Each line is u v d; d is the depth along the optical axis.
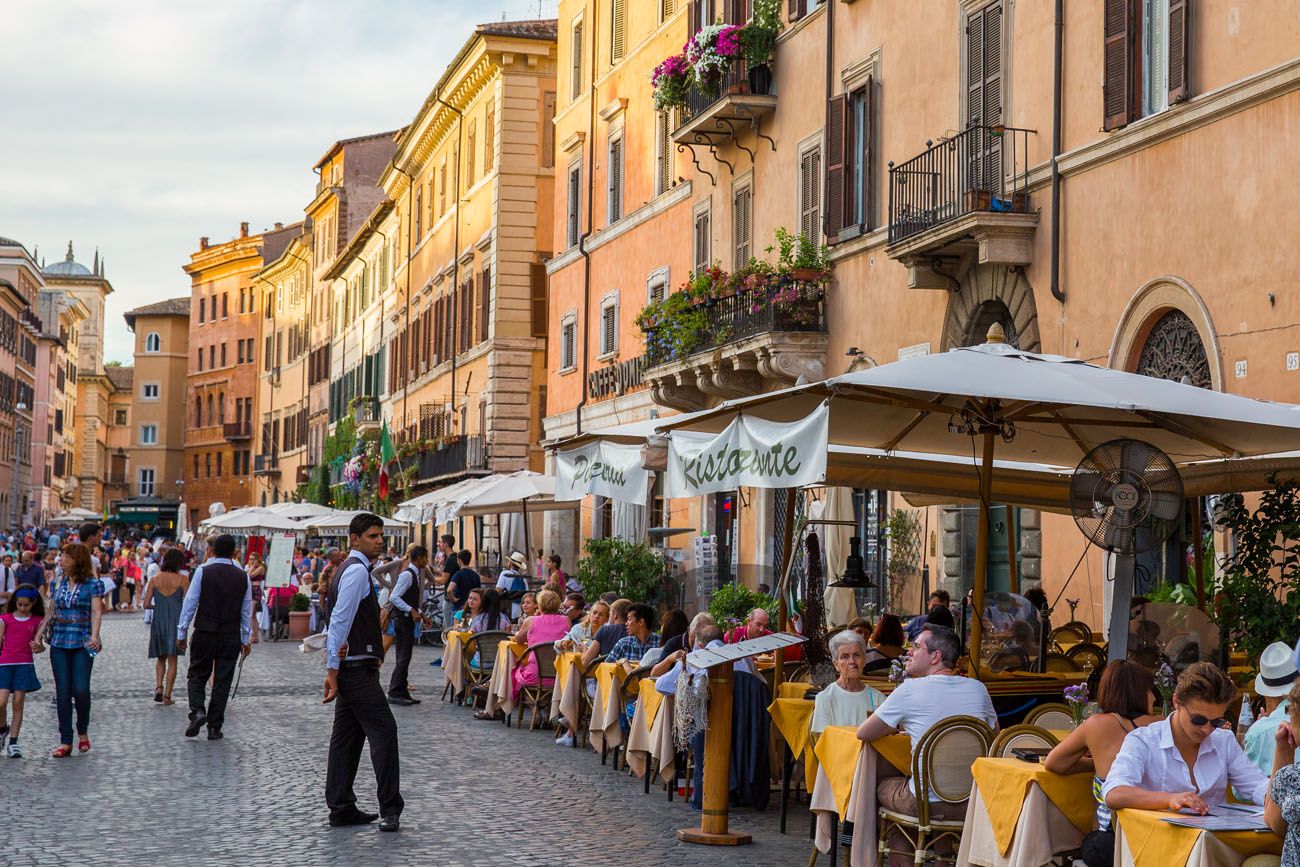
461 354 52.41
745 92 28.23
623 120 37.00
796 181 27.42
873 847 9.98
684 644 14.73
